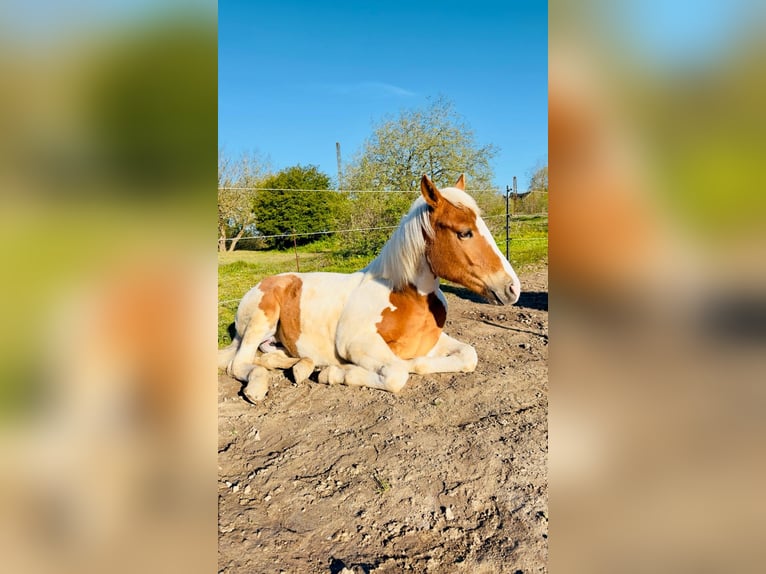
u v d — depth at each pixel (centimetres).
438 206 279
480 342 391
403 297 305
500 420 248
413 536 166
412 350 314
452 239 277
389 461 215
